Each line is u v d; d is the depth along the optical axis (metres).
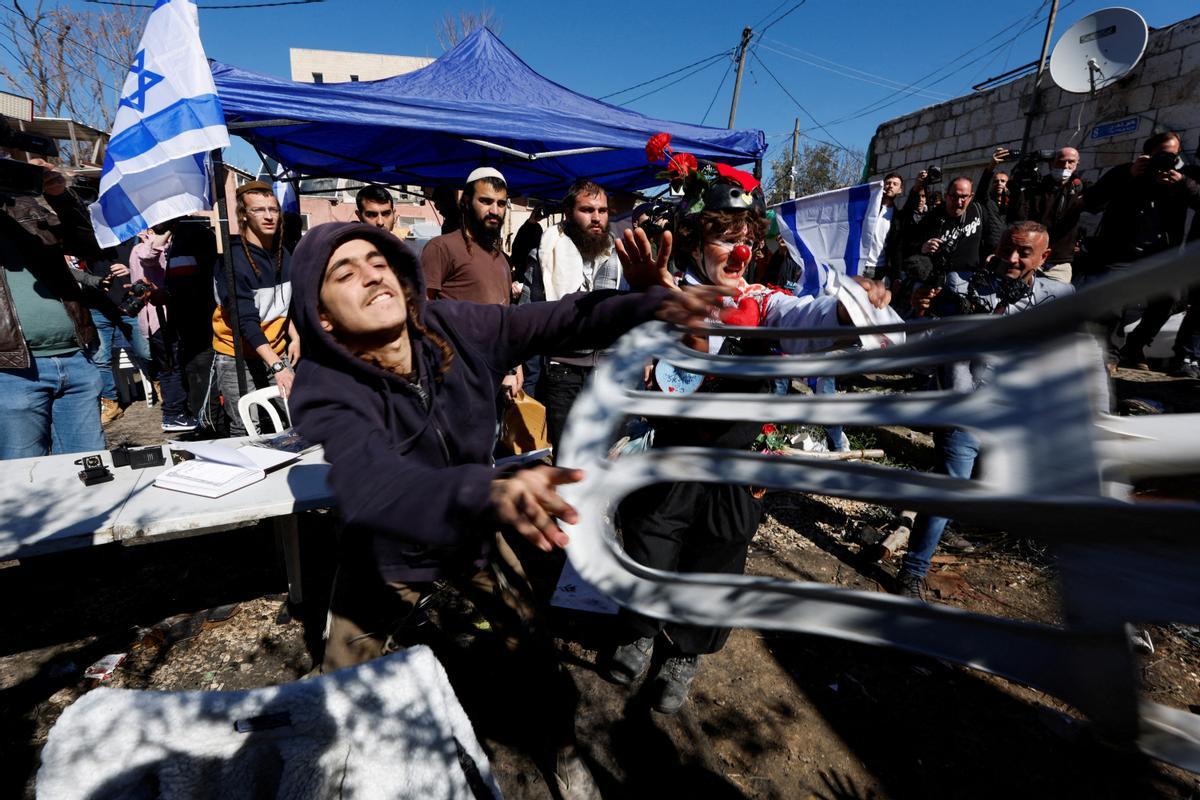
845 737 2.15
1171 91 7.81
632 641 2.13
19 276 2.70
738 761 2.05
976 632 0.55
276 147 6.10
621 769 1.99
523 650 1.69
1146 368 5.66
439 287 3.26
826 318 1.52
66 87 16.50
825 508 3.88
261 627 2.61
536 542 0.72
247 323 3.39
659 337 1.06
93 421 3.03
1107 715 0.49
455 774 1.21
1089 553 0.48
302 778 1.12
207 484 2.13
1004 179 5.30
